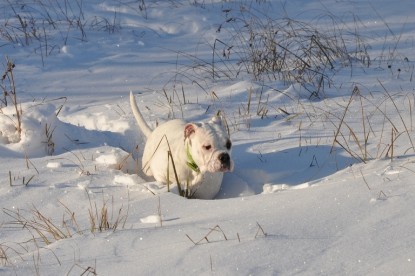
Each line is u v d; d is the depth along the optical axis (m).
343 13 15.25
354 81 10.43
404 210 4.95
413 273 4.09
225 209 5.70
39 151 8.09
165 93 9.84
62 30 14.35
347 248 4.54
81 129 8.43
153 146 7.19
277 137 8.10
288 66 11.33
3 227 5.98
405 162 6.38
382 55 12.04
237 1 16.12
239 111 9.09
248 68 11.50
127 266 4.70
